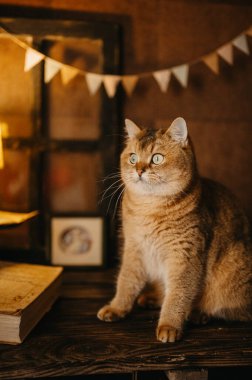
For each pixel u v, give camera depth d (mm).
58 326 1132
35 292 1110
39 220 1641
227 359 1021
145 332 1123
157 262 1303
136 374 1011
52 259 1608
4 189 1636
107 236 1638
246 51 1510
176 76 1556
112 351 1010
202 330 1169
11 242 1649
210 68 1685
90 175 1680
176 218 1203
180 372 1012
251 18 1688
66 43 1606
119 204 1666
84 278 1534
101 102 1632
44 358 966
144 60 1660
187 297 1189
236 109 1719
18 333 999
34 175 1614
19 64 1592
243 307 1275
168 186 1207
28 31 1560
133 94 1666
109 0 1624
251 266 1303
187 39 1671
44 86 1612
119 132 1661
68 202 1683
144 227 1250
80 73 1587
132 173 1238
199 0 1661
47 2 1594
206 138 1717
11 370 941
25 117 1617
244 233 1348
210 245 1249
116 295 1290
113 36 1595
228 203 1359
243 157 1731
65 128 1649
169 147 1229
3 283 1158
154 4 1645
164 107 1688
